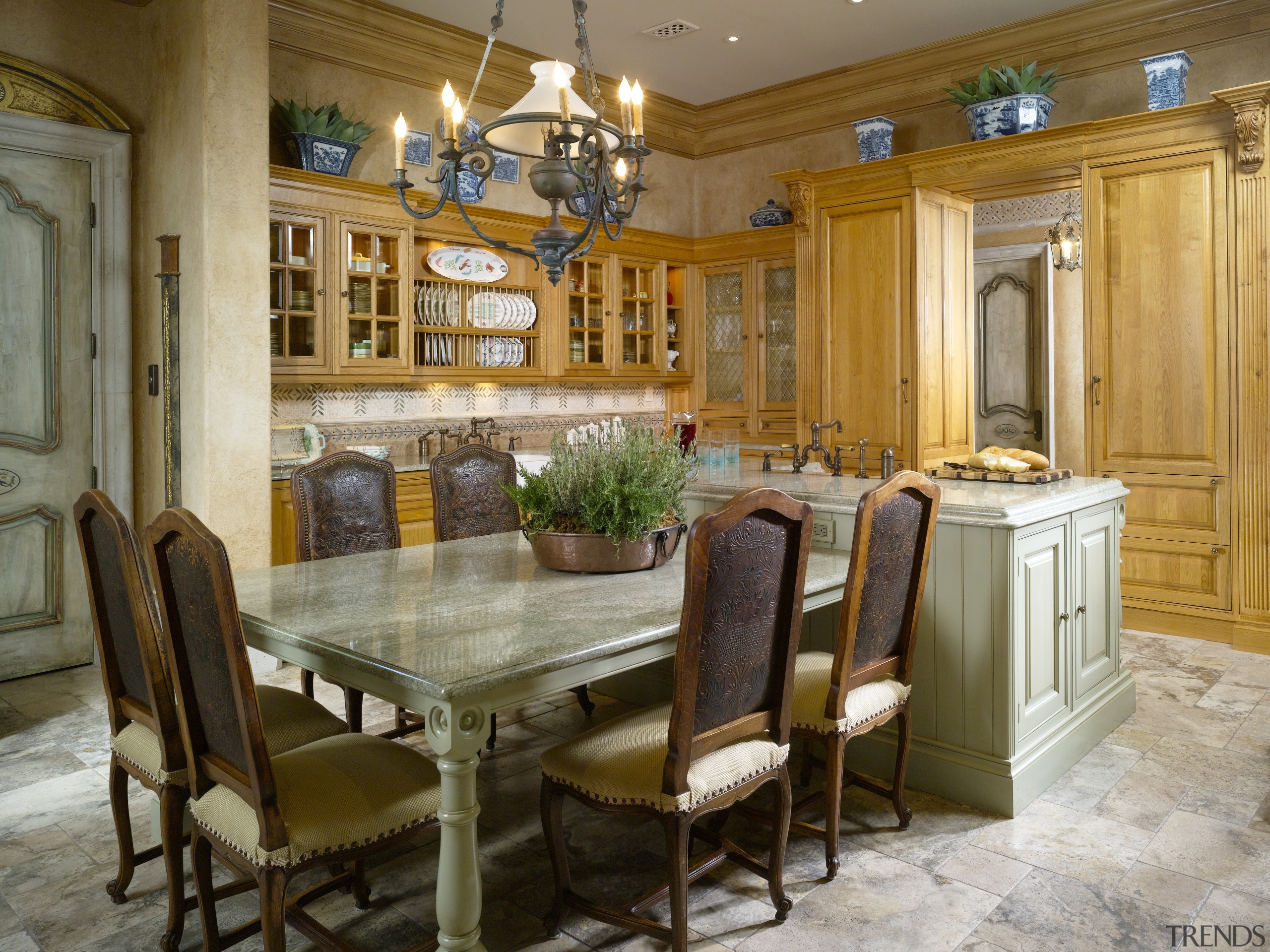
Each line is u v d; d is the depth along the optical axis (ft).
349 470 10.54
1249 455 13.98
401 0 15.85
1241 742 10.48
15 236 12.74
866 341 17.52
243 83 12.55
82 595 13.70
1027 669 9.11
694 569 5.75
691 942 6.72
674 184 22.54
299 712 7.64
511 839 8.40
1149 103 14.75
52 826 8.66
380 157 16.92
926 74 18.54
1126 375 15.15
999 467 10.88
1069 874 7.64
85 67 13.17
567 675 6.14
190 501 12.94
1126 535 15.38
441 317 16.92
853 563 7.25
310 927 6.24
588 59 7.91
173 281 12.92
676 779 6.03
